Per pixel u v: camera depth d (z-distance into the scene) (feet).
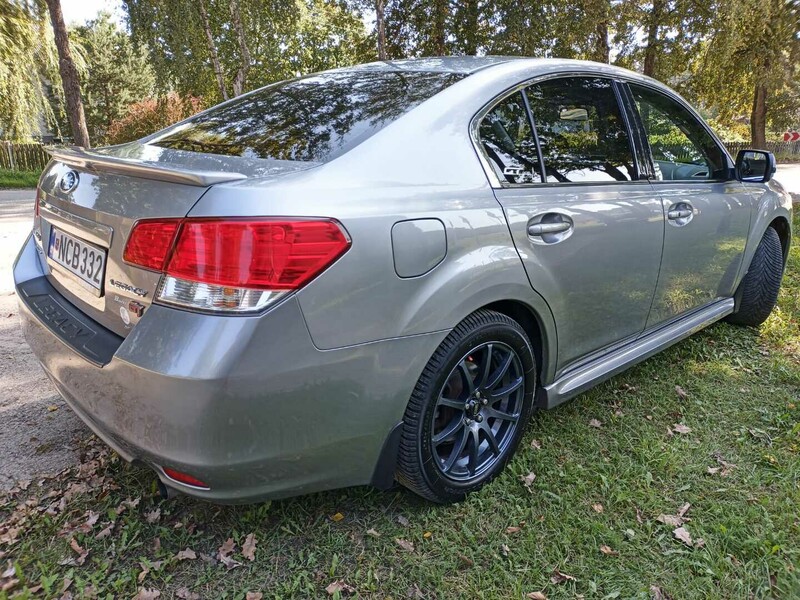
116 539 6.07
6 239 21.61
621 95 8.57
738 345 11.57
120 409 5.04
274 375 4.75
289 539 6.15
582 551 6.03
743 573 5.79
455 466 6.68
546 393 7.55
